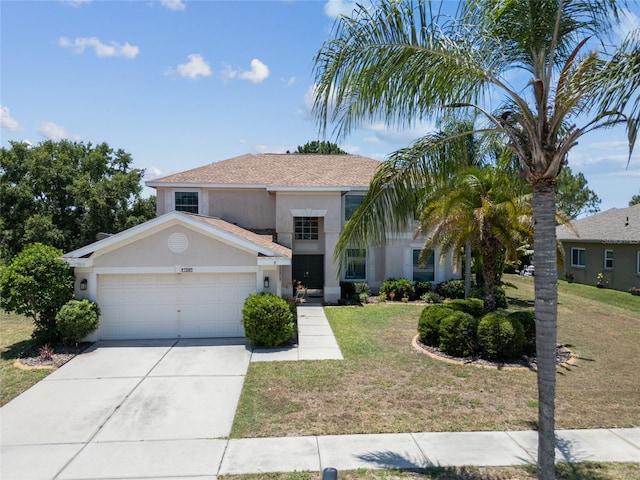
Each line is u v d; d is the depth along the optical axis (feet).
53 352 40.81
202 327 46.75
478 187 44.62
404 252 74.33
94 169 113.09
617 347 44.73
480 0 19.85
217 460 22.20
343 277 75.46
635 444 24.02
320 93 20.42
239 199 73.36
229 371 35.99
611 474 20.90
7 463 21.98
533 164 18.52
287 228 68.44
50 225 97.50
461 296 70.18
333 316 58.75
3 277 41.37
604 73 16.92
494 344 38.34
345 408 28.73
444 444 23.86
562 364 38.52
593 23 19.48
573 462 22.03
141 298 45.96
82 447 23.66
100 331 45.27
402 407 28.89
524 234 44.93
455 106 21.79
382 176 23.88
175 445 23.82
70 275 43.73
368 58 19.60
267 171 77.25
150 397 30.63
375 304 68.13
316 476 20.68
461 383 33.32
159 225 45.01
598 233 92.38
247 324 42.60
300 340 45.93
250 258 46.50
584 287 91.40
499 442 24.12
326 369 36.47
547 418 18.30
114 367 36.96
